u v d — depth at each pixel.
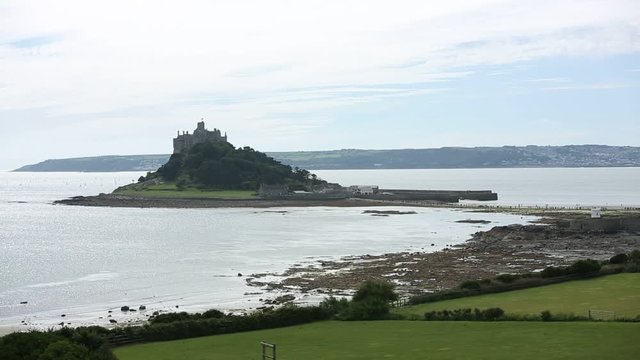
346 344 41.53
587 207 187.88
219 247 120.88
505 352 37.09
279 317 49.88
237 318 49.00
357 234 140.62
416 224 162.38
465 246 114.25
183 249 118.56
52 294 78.19
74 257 109.50
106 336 43.47
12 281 86.88
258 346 42.22
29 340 31.72
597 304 51.91
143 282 85.56
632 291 57.09
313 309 51.59
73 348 31.55
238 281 85.31
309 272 90.75
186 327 46.50
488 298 57.56
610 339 39.00
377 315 51.28
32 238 139.38
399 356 37.59
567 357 35.25
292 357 38.53
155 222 175.25
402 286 77.38
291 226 160.62
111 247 122.56
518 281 62.41
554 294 57.25
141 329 45.34
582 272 65.19
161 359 39.28
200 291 79.06
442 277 82.88
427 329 45.28
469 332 43.31
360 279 83.62
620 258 71.69
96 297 76.31
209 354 40.38
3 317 66.38
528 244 113.38
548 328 43.12
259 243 126.25
